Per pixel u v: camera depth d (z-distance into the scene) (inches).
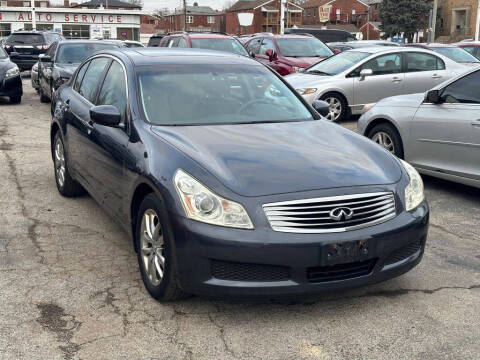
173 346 126.3
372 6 3575.3
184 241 130.0
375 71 453.7
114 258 174.9
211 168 137.0
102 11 2453.2
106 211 183.9
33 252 178.4
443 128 247.0
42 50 882.1
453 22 2417.6
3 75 534.6
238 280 129.0
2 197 237.8
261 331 133.3
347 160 148.7
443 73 473.4
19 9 2311.8
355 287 135.3
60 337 128.7
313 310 143.8
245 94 186.2
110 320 136.8
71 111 218.1
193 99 177.0
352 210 132.7
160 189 137.4
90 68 225.1
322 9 2524.6
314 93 436.8
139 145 156.5
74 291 151.8
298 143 157.2
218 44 550.6
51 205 227.9
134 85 176.9
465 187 269.4
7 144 350.6
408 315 142.0
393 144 276.5
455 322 139.1
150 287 147.3
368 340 130.3
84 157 202.7
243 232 127.0
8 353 122.0
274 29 3526.1
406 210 142.3
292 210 129.6
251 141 155.2
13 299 146.4
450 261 177.5
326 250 128.3
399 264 140.6
